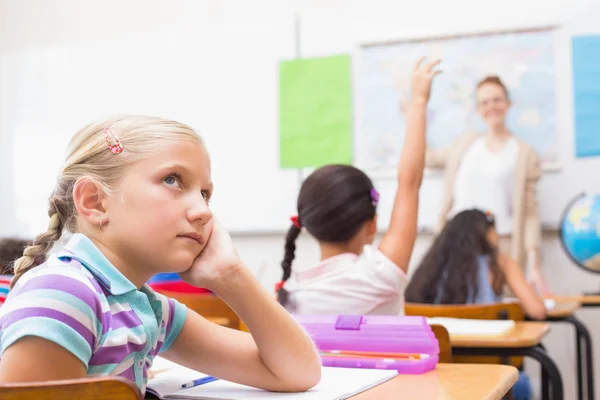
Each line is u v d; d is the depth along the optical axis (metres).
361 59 3.63
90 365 0.65
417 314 1.81
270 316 0.78
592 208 3.08
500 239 3.25
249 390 0.80
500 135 3.33
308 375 0.78
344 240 1.48
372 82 3.60
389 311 1.38
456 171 3.36
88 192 0.71
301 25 3.75
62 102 4.15
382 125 3.57
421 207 3.44
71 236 0.74
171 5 3.98
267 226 3.75
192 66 3.93
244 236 3.78
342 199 1.47
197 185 0.73
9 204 4.19
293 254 1.63
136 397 0.52
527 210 3.25
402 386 0.81
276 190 3.75
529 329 1.60
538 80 3.34
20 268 0.74
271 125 3.78
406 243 1.40
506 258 2.37
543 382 1.93
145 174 0.70
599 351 3.21
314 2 3.73
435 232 3.40
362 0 3.64
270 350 0.78
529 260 3.21
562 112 3.30
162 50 3.99
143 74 4.02
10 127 4.22
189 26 3.95
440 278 2.33
